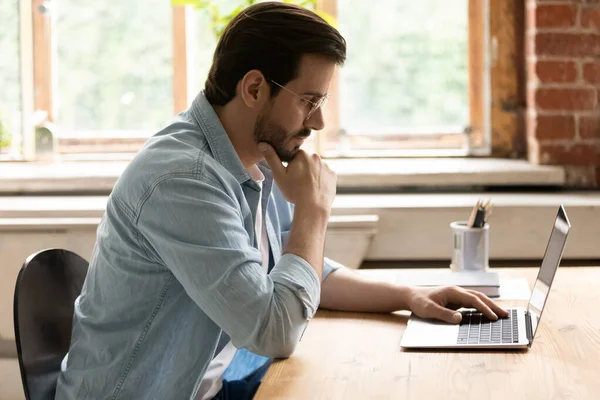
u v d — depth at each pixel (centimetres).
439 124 342
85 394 155
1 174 321
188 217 144
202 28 342
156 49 343
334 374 146
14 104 346
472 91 339
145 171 149
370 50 339
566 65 319
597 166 323
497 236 290
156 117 345
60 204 302
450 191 321
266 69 155
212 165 151
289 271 153
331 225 287
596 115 321
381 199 304
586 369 144
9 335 298
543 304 165
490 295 194
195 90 345
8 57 345
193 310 153
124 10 342
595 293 194
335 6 338
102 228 160
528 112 333
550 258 173
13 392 304
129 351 154
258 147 163
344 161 340
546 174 312
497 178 312
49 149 346
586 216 287
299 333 151
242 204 158
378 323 179
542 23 317
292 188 162
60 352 165
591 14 317
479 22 336
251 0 317
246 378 172
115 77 345
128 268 153
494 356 153
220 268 143
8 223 289
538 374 142
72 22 344
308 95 157
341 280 190
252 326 144
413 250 292
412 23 337
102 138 347
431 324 173
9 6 343
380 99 341
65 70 346
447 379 141
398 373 145
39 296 159
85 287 163
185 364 153
